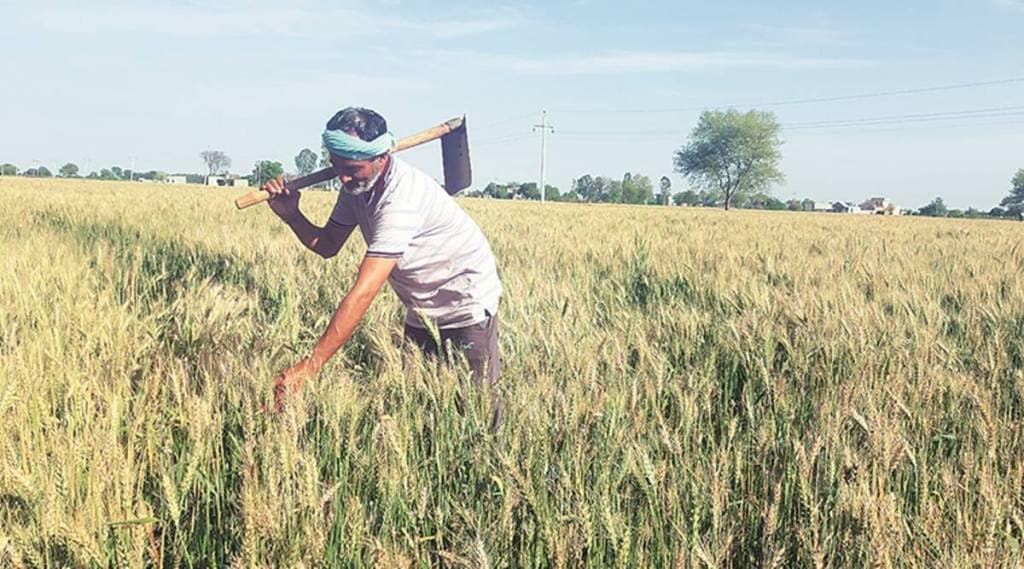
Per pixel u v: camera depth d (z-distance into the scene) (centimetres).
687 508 245
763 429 275
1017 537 252
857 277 756
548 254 902
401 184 305
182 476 243
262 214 1567
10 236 909
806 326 432
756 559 245
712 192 13838
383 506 236
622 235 1273
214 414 267
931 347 409
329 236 356
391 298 517
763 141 11169
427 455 279
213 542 236
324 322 446
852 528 235
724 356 411
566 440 255
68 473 220
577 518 218
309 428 266
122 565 204
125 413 271
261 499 207
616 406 279
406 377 293
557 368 331
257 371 282
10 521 212
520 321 430
